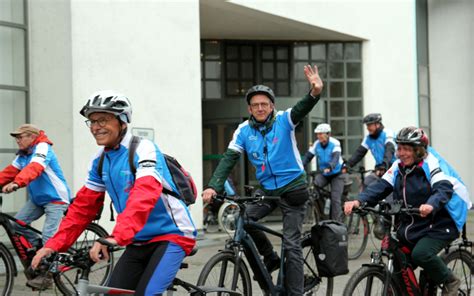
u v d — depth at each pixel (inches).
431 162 191.8
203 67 578.9
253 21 514.3
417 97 628.1
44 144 259.8
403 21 616.4
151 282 140.3
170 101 418.3
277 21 514.9
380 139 403.5
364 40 601.3
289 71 600.4
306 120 562.3
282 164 210.1
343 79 607.8
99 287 134.3
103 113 137.9
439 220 191.8
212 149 544.4
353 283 181.9
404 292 194.1
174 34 421.1
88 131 382.0
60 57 374.6
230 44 588.1
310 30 552.4
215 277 193.9
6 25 364.8
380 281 189.5
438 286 198.7
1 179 265.9
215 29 542.3
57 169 264.1
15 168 268.1
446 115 711.7
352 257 362.3
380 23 602.2
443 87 714.8
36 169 251.3
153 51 410.0
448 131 710.5
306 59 604.7
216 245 414.0
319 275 223.0
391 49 609.3
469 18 698.8
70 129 374.3
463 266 217.6
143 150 139.1
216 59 583.2
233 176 534.6
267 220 531.5
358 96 608.4
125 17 396.8
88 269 130.9
